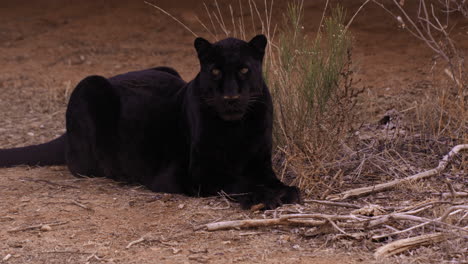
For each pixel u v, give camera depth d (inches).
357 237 286.4
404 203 338.0
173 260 272.2
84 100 422.9
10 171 451.8
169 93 413.1
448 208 301.0
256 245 286.8
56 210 347.3
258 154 366.3
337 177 390.9
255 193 343.9
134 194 380.5
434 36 930.1
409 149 434.6
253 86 346.6
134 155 406.3
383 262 258.5
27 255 281.7
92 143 421.4
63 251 285.9
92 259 275.9
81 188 397.4
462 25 925.2
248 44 350.3
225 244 289.4
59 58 1031.6
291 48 455.8
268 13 1030.4
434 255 266.2
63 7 1234.0
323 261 264.8
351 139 433.4
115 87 423.5
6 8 1258.6
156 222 323.6
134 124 407.8
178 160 387.9
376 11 1011.9
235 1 1079.0
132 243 292.8
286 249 280.7
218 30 1061.1
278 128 431.2
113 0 1215.6
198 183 368.2
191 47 1047.0
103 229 315.6
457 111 458.0
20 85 861.8
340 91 435.5
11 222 327.9
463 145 417.7
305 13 1026.1
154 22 1138.7
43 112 681.0
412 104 550.6
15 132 587.8
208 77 345.7
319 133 404.2
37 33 1159.0
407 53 909.2
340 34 452.8
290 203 342.6
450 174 390.3
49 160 467.8
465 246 272.4
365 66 864.3
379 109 577.6
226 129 356.2
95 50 1059.3
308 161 403.2
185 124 382.9
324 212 327.9
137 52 1038.4
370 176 398.3
